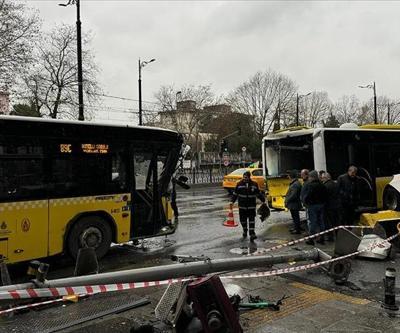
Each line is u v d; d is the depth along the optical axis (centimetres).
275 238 1132
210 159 5638
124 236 944
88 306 598
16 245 779
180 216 1596
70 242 859
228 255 941
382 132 1352
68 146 855
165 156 1034
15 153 781
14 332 514
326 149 1221
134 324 535
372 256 844
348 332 500
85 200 877
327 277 727
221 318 438
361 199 1282
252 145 6397
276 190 1391
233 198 1130
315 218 1037
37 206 808
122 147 945
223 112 6084
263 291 653
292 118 6838
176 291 522
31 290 474
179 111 5031
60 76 3347
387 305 579
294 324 524
